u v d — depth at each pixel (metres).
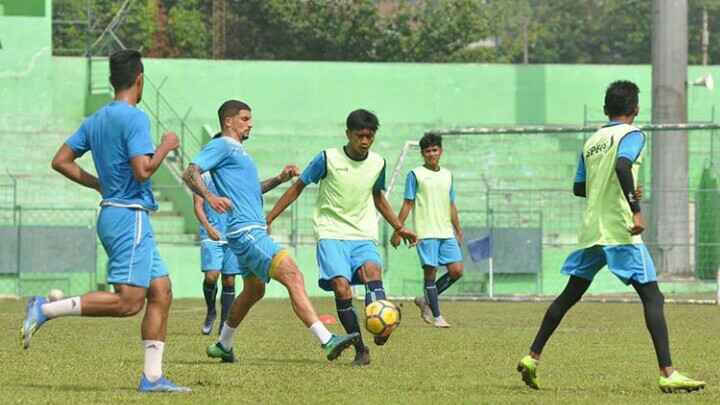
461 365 20.38
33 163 57.06
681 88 53.44
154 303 15.91
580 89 65.44
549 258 53.88
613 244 16.86
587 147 17.38
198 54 87.19
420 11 86.25
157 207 15.78
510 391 16.61
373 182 21.47
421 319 34.72
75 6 80.62
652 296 16.80
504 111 65.00
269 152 60.16
